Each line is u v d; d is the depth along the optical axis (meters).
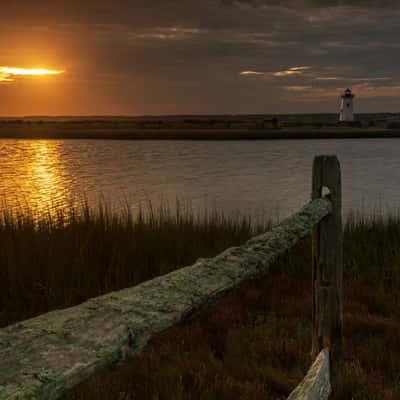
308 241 7.51
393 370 4.08
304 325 5.05
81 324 0.80
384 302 5.79
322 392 2.06
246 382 3.71
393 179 26.91
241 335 4.72
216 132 101.69
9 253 5.85
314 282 3.09
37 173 30.47
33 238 6.79
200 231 8.37
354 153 49.34
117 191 21.92
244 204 18.28
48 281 5.70
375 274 6.74
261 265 1.62
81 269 6.04
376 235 8.33
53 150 57.88
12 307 5.32
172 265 6.73
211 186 24.14
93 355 0.71
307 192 21.77
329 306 3.04
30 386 0.59
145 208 16.86
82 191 21.52
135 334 0.83
